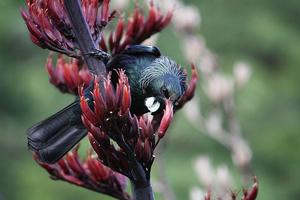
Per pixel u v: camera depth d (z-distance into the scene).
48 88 22.86
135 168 7.07
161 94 7.96
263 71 24.73
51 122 7.73
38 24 7.34
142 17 8.46
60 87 8.33
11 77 22.94
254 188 7.39
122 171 7.11
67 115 7.74
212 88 11.72
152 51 8.31
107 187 7.92
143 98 8.07
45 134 7.72
